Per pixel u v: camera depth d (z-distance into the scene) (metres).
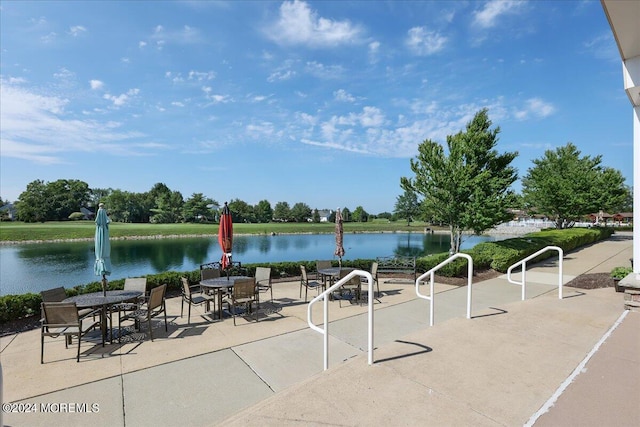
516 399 2.53
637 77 4.54
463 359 3.27
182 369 4.05
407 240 41.09
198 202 75.94
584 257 13.35
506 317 4.66
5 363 4.29
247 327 5.70
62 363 4.27
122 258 24.70
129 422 2.96
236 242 40.16
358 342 4.90
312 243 38.31
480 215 11.16
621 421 2.21
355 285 7.30
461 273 9.99
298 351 4.59
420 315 6.26
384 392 2.64
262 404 2.50
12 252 27.78
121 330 5.60
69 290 6.75
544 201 22.55
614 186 22.19
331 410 2.39
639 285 4.80
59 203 75.56
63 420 3.01
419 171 12.51
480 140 11.57
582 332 4.04
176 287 8.56
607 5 3.50
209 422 2.96
